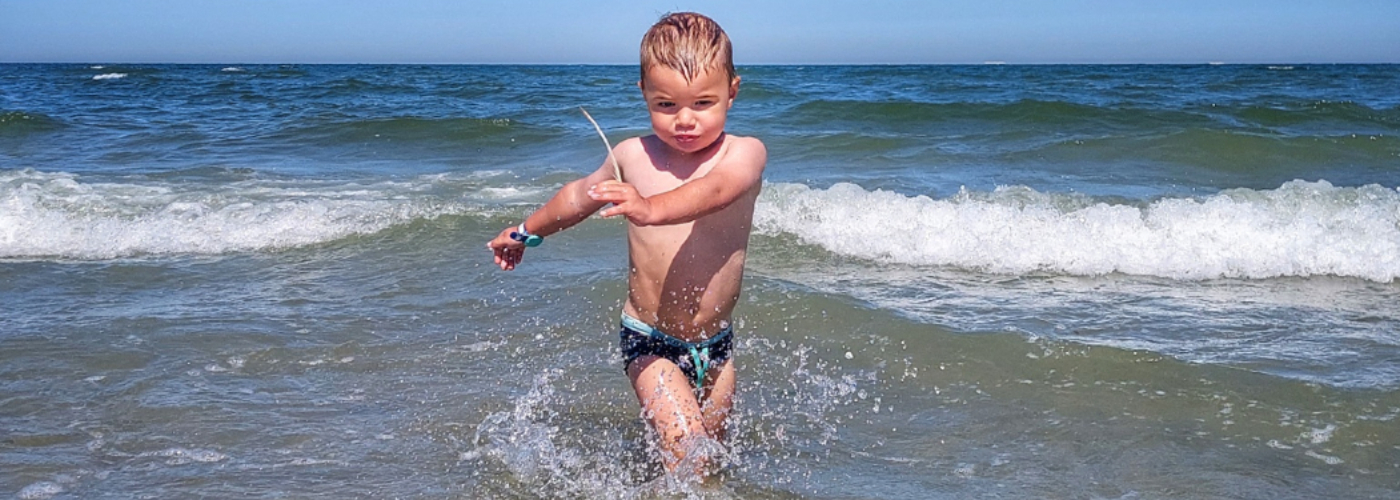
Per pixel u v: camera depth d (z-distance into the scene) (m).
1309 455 3.25
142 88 24.48
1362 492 3.01
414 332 4.52
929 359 4.11
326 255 5.99
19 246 6.15
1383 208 6.76
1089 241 6.07
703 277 2.93
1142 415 3.55
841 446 3.34
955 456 3.27
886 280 5.41
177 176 9.45
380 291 5.19
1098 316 4.75
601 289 5.05
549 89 24.64
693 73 2.65
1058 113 14.45
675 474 2.96
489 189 8.66
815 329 4.48
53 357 4.13
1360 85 29.50
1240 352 4.21
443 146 12.02
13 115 14.14
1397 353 4.18
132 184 8.62
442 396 3.76
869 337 4.36
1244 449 3.29
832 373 4.00
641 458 3.23
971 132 12.84
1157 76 41.88
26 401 3.66
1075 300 5.05
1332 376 3.90
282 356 4.18
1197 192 8.68
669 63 2.65
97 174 9.57
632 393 3.80
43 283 5.35
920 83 30.67
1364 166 10.38
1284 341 4.37
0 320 4.66
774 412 3.62
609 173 2.94
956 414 3.60
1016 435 3.42
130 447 3.29
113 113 16.36
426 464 3.19
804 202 6.96
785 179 9.19
